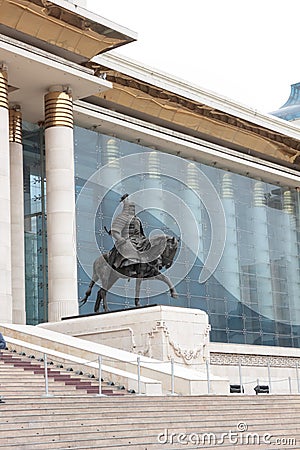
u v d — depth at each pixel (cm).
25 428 1773
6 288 3478
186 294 4725
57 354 2759
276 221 5544
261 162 5362
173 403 2219
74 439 1786
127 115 4578
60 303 3794
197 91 4791
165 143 4756
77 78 3872
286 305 5456
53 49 3844
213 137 5041
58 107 3919
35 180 4225
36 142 4262
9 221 3544
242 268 5191
